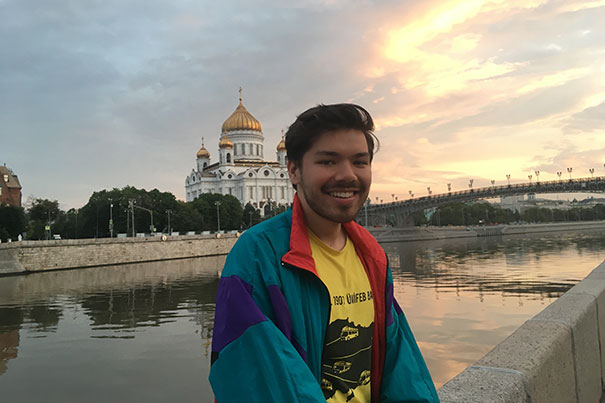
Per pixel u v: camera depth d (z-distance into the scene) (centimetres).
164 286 4188
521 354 335
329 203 213
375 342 233
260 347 174
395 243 10169
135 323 2722
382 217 12688
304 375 175
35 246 5316
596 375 466
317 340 204
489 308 2725
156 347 2175
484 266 4959
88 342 2288
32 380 1731
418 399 225
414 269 4925
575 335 413
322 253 223
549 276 3975
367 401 225
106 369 1852
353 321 217
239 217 11200
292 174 234
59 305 3334
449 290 3434
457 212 16488
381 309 234
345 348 213
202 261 6744
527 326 404
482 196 10119
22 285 4356
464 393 276
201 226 9681
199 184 14450
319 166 213
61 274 5156
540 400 318
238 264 199
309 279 210
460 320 2427
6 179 9444
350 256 233
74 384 1684
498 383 287
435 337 2098
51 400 1534
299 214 222
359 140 216
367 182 222
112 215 8550
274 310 193
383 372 237
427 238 11456
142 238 6600
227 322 184
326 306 209
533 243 8631
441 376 1591
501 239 10806
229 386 174
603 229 15162
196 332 2467
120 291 3931
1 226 6931
